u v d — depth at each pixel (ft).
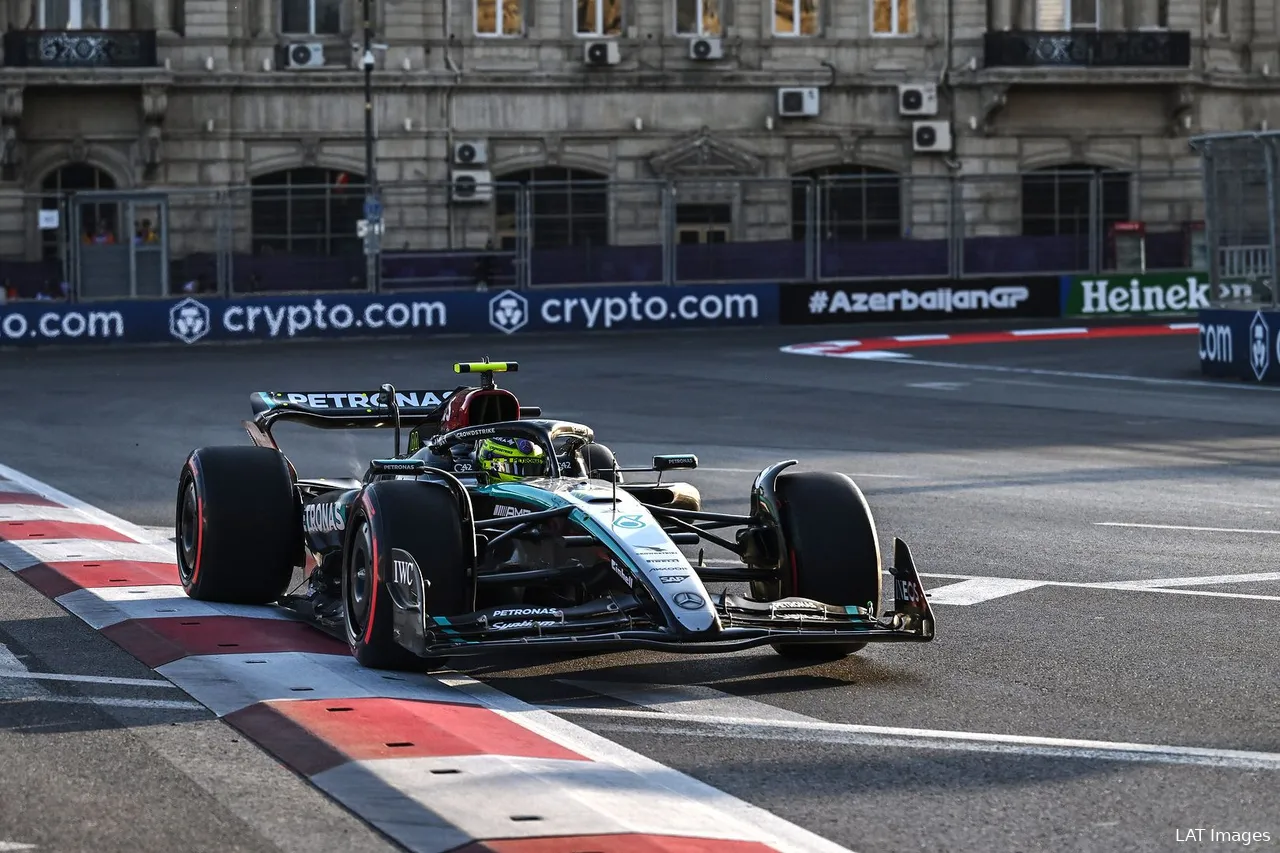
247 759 27.73
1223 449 82.28
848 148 198.08
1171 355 137.59
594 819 23.99
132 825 24.30
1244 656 37.11
